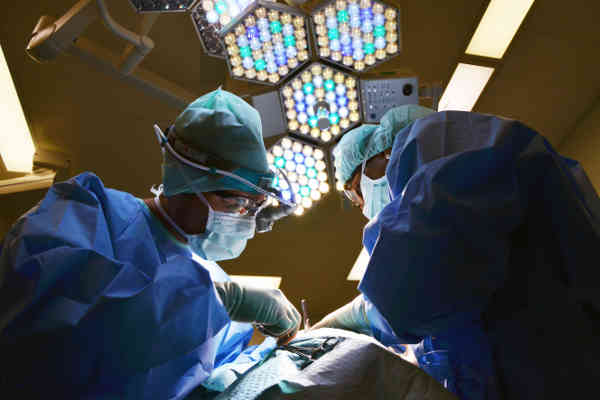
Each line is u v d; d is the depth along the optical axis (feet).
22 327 2.56
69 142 7.90
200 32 5.41
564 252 2.74
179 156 3.58
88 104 7.43
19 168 8.49
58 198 3.28
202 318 2.93
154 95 6.81
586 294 2.67
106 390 2.64
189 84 7.14
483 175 2.88
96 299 2.70
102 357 2.65
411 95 5.87
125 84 7.15
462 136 3.10
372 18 5.35
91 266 2.83
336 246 9.90
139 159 8.24
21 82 7.04
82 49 5.91
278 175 6.13
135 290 2.81
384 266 2.82
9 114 7.59
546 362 2.65
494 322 2.87
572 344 2.62
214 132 3.57
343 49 5.58
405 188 2.99
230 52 5.51
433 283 2.72
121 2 6.11
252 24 5.32
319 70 5.75
